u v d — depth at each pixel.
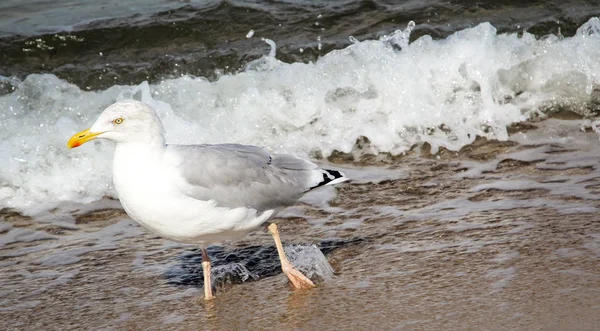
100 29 17.59
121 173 8.77
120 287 9.85
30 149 13.70
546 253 9.69
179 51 17.39
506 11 18.27
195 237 9.16
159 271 10.29
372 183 12.78
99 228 11.86
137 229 11.77
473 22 17.94
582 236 10.11
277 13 18.05
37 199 12.95
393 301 8.83
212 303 9.30
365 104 14.92
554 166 12.85
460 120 14.75
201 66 16.95
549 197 11.55
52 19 18.05
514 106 15.05
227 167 9.05
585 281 8.91
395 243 10.43
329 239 10.75
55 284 9.98
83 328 8.84
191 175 8.80
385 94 15.03
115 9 18.39
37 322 9.00
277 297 9.31
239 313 8.99
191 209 8.85
